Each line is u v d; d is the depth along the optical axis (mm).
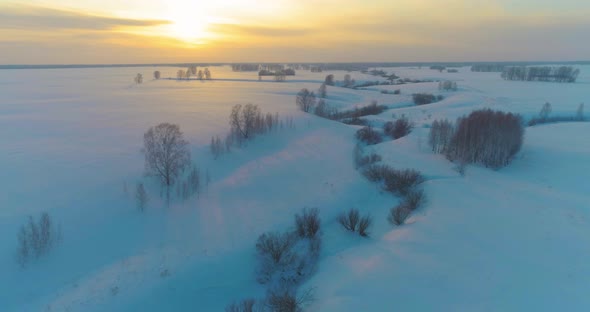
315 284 28203
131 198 40406
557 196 40469
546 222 33812
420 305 23125
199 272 29531
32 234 30688
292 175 50844
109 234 34406
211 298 27578
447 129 60625
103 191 41500
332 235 36281
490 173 49562
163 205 39906
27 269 29250
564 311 21312
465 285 24734
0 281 27953
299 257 32219
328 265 30844
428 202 41156
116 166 49594
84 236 33594
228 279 29547
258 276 30047
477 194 41906
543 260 27250
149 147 43719
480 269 26562
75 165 50094
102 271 29641
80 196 40031
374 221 39125
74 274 29406
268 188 46156
